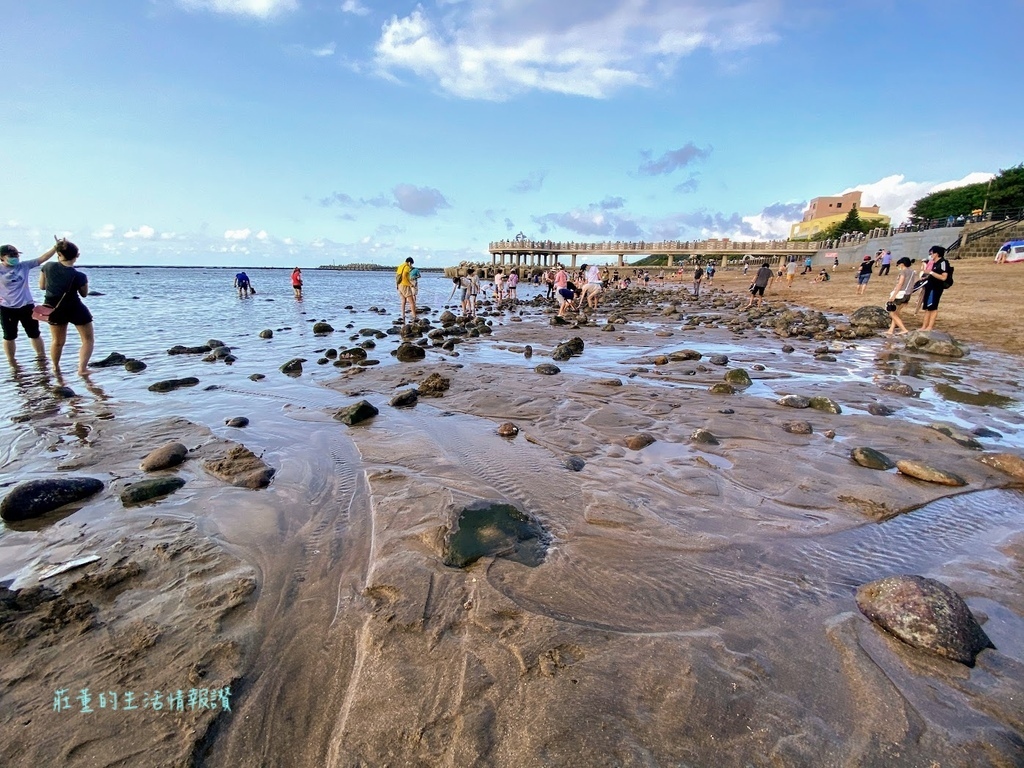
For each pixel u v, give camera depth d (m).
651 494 3.64
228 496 3.57
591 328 14.63
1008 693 1.89
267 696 1.89
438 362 9.05
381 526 3.13
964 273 24.66
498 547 2.82
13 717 1.79
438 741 1.69
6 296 7.31
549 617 2.28
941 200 63.41
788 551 2.91
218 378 7.48
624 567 2.71
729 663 2.02
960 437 4.72
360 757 1.65
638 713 1.78
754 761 1.62
